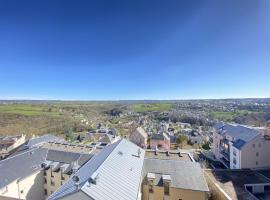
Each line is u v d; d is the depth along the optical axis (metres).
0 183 40.22
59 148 63.25
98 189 22.38
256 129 65.44
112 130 147.12
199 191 35.19
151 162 40.88
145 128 158.75
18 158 49.34
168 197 36.19
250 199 40.62
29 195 46.19
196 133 134.50
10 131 133.25
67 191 22.66
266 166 61.53
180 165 40.34
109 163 29.28
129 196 23.69
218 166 73.38
